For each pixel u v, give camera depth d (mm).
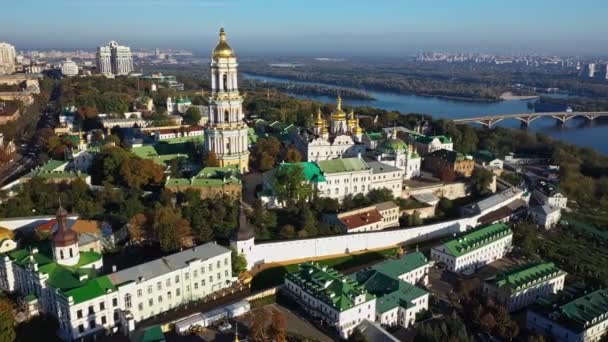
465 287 184625
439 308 180500
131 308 160250
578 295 178875
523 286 185750
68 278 156500
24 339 150625
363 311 163375
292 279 178750
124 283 158625
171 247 194625
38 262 166500
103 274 178375
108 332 155375
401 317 169875
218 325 159750
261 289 186250
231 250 190125
